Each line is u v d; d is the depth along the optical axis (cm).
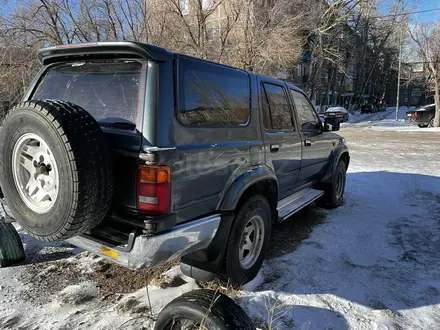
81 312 261
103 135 209
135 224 211
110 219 226
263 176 299
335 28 2408
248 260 308
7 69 1216
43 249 369
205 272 276
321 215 497
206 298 205
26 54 1270
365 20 3259
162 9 1445
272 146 329
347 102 4422
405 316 262
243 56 1574
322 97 3472
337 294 289
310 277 317
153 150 203
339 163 527
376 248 384
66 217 196
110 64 241
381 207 534
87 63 254
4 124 217
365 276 321
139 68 226
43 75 283
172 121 221
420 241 403
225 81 278
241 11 1577
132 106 223
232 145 267
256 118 310
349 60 3266
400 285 306
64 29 1397
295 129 391
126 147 214
